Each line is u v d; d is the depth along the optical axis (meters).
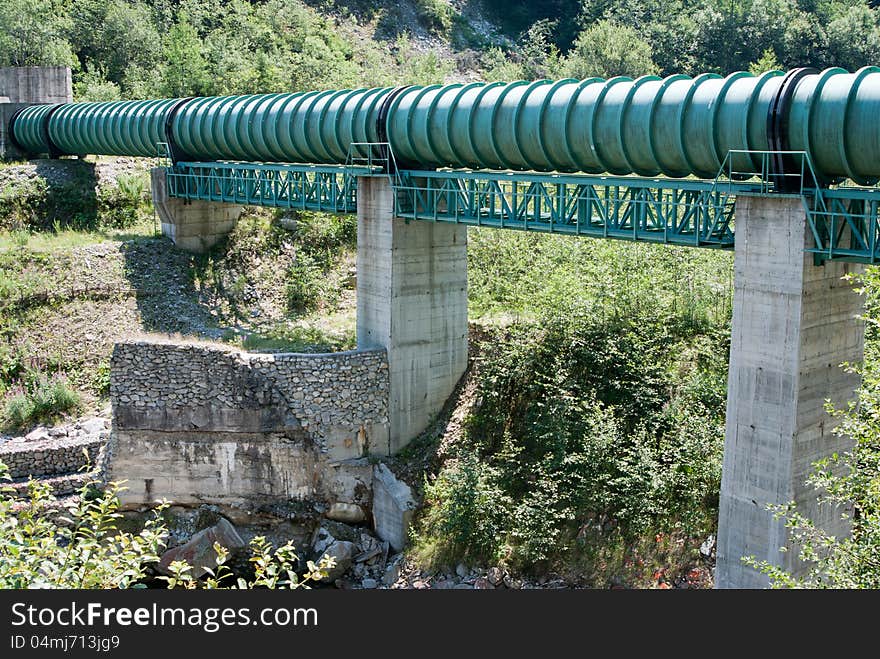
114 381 35.41
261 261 47.03
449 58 97.31
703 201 26.38
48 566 14.18
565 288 36.72
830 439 25.64
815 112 23.34
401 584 31.78
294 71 70.88
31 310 42.12
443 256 36.19
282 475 35.06
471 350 37.84
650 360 33.22
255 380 34.66
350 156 35.62
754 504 25.66
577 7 107.44
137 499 35.72
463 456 33.78
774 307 24.80
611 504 30.56
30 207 50.62
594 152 27.72
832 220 23.59
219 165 43.31
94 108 51.53
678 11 98.12
